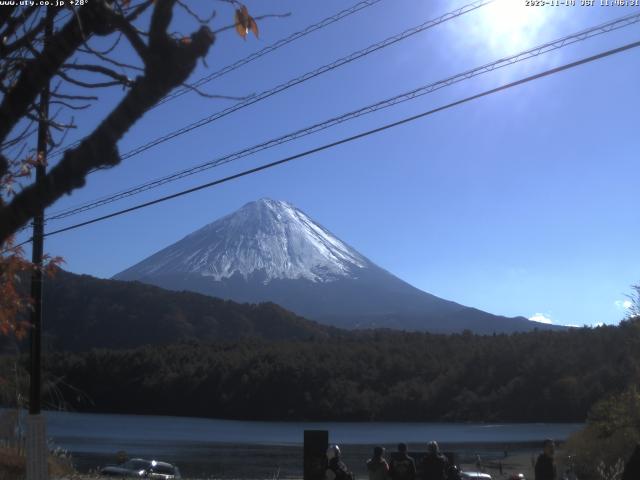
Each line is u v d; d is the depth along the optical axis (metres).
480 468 42.97
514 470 45.59
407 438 75.38
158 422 90.31
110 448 56.97
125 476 24.59
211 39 3.64
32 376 12.41
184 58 3.59
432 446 13.87
